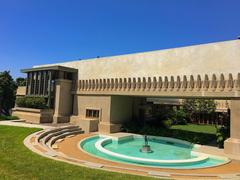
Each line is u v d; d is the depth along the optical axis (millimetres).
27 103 27234
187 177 9258
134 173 9180
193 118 42188
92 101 26188
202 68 20531
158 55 24000
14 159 9570
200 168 12031
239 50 18531
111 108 24266
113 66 27516
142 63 25109
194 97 19094
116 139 20453
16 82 42906
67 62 32531
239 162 13633
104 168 9664
